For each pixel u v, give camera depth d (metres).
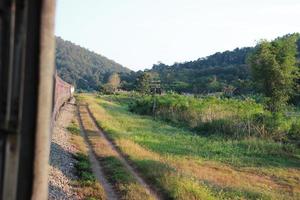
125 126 36.09
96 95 101.00
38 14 1.79
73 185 14.76
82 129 32.00
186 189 14.02
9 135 1.76
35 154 1.80
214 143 27.83
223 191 15.31
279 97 45.34
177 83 108.62
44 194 1.86
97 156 21.16
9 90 1.76
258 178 19.53
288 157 24.50
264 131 28.80
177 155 23.19
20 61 1.78
